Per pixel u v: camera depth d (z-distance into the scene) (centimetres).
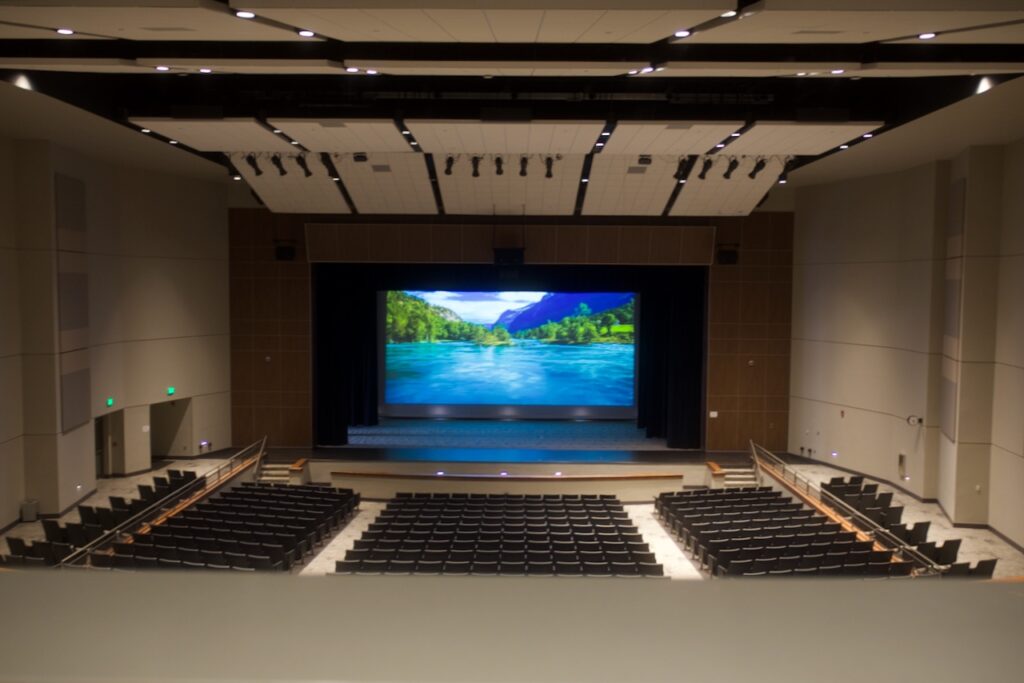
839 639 121
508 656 115
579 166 1802
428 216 2197
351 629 121
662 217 2181
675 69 992
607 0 709
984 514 1636
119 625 124
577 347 2620
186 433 2161
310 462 2103
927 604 135
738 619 128
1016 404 1518
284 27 834
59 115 1382
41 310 1620
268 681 108
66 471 1678
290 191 1948
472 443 2327
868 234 1994
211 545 1280
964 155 1631
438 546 1327
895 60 1034
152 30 838
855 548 1269
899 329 1908
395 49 1070
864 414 2019
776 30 808
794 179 2052
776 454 2245
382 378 2648
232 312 2250
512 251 2147
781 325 2234
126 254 1941
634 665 114
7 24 821
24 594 135
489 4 722
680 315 2275
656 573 1173
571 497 1872
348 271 2322
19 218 1605
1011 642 121
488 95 1400
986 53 1004
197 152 1756
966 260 1611
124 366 1959
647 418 2447
